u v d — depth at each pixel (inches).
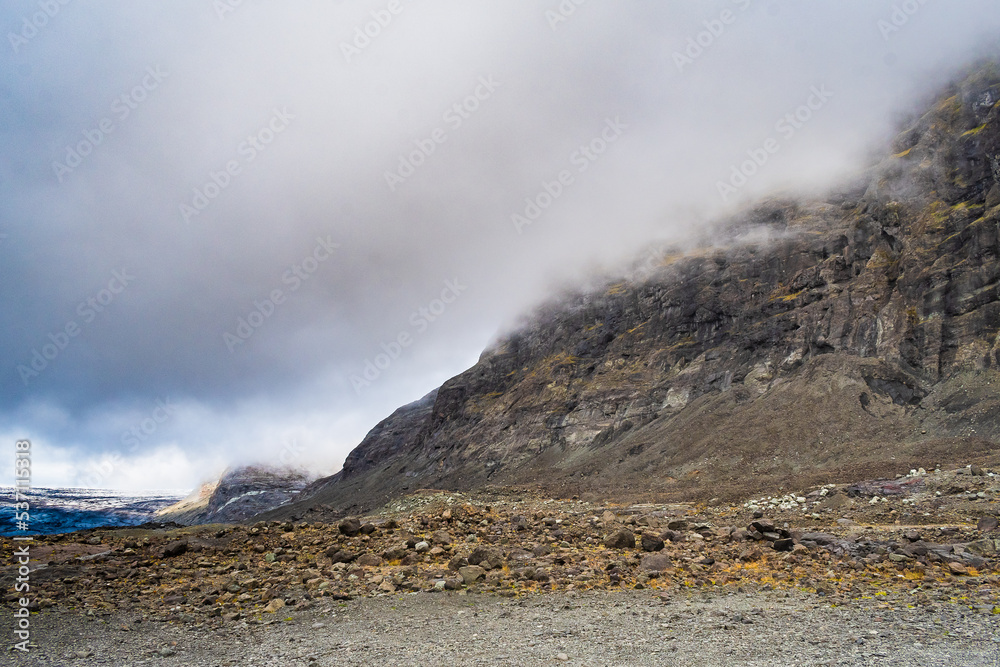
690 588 673.6
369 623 539.8
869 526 1174.3
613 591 661.9
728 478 2340.1
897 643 446.6
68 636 520.4
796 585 682.2
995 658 406.6
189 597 658.2
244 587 693.9
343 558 821.2
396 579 700.0
